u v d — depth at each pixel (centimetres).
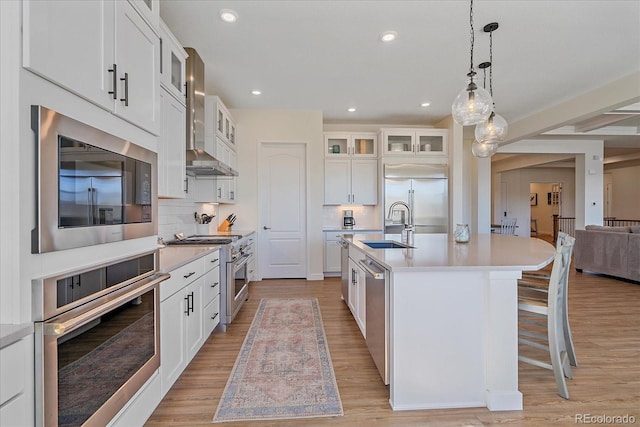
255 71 373
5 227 94
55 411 103
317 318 344
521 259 205
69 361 110
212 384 216
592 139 708
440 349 190
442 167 550
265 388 211
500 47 318
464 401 191
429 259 206
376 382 218
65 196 107
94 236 121
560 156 787
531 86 418
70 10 112
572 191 1177
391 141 568
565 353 222
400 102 485
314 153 527
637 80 376
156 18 182
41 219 98
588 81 402
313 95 454
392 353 190
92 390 121
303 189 535
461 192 547
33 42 95
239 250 367
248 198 521
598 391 206
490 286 189
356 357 255
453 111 277
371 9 257
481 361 192
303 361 248
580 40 305
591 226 573
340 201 574
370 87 424
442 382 191
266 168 532
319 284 498
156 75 180
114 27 139
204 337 257
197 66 324
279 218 534
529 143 710
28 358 97
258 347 273
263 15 264
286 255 535
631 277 480
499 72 376
